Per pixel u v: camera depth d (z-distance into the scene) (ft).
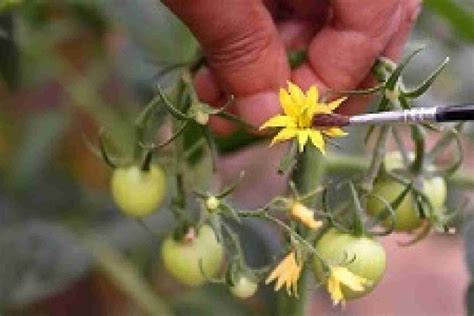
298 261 1.22
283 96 1.19
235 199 1.95
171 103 1.27
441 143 1.37
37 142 2.00
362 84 1.32
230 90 1.27
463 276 3.42
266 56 1.25
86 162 2.03
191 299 1.99
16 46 1.65
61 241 1.88
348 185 1.33
